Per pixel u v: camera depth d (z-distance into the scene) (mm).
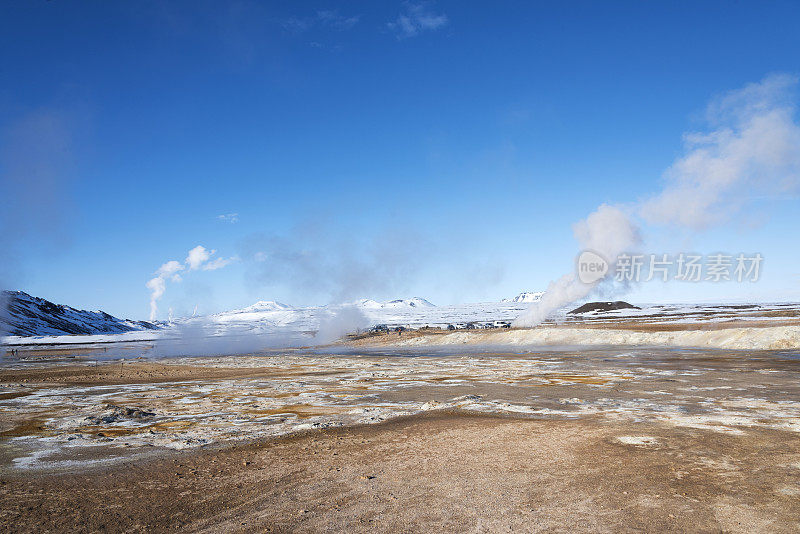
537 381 24547
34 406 21016
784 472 8109
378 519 6730
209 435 13375
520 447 10648
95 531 6547
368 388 24016
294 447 11539
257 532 6402
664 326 69688
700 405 15828
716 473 8180
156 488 8500
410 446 11211
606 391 20047
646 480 7941
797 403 15680
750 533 5801
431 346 65750
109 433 14266
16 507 7605
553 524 6305
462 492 7754
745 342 41562
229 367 43969
